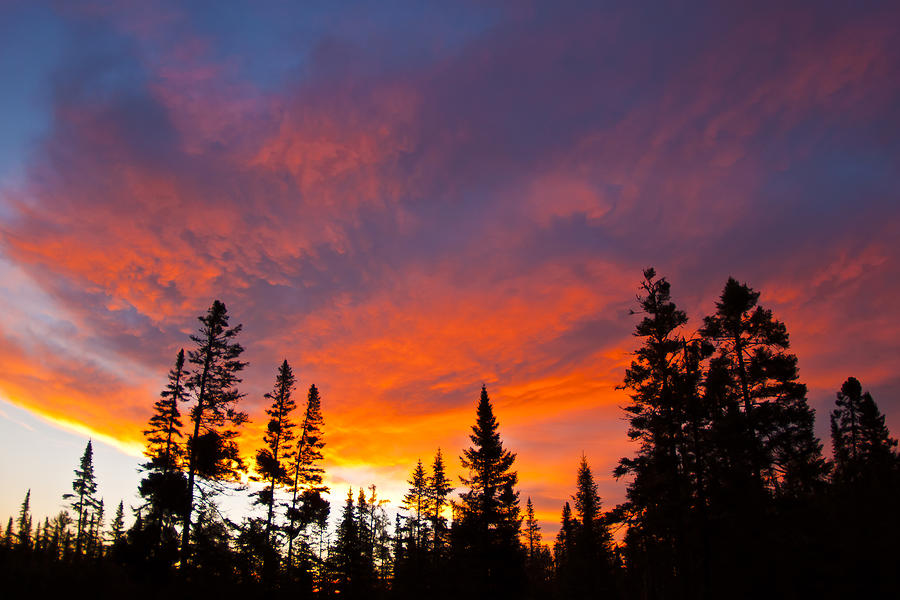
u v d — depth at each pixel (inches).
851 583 901.8
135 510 1096.2
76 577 1088.8
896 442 1494.8
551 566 2844.5
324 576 1454.2
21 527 2699.3
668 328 1027.3
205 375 1180.5
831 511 1040.2
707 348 1048.8
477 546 1504.7
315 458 1553.9
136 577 1036.5
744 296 1053.2
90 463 2178.9
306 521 1457.9
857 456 1498.5
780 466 1010.7
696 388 1016.9
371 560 1644.9
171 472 1144.8
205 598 1043.3
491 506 1547.7
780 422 967.0
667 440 998.4
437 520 2025.1
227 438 1168.8
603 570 1854.1
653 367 1030.4
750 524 934.4
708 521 938.7
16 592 980.6
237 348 1206.3
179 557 1071.0
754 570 938.7
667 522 971.9
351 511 1804.9
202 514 1110.4
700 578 1025.5
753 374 1012.5
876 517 1039.6
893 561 916.6
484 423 1651.1
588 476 2108.8
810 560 927.7
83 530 2105.1
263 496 1409.9
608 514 1071.0
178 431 1306.6
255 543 1172.5
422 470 2133.4
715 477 987.9
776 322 1019.3
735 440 962.7
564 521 2613.2
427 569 1694.1
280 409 1539.1
